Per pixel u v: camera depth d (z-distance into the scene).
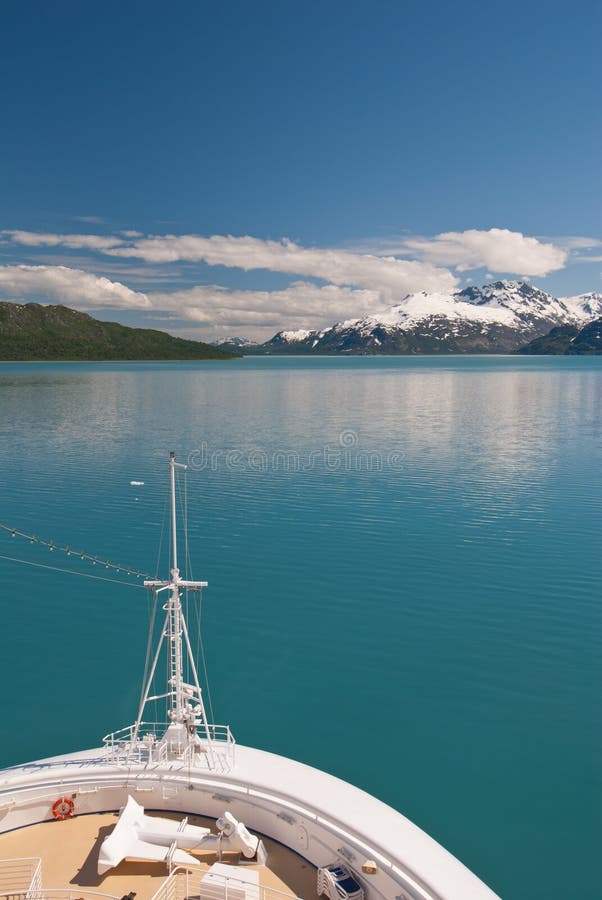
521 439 115.88
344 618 43.16
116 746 22.03
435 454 101.25
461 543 57.94
